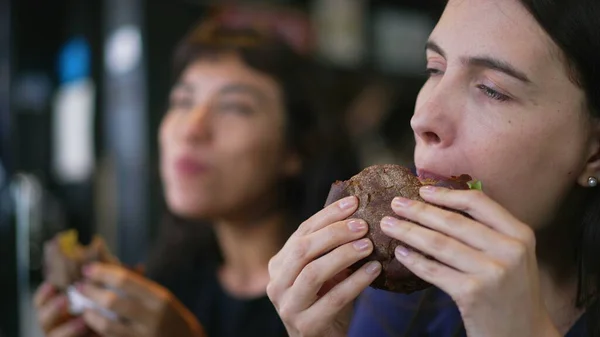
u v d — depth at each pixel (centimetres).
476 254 78
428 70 102
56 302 148
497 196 93
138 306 141
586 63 90
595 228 99
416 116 95
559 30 89
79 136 282
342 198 90
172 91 182
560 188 95
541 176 93
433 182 89
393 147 261
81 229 282
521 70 90
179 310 147
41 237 265
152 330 141
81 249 152
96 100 279
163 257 190
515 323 78
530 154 92
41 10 280
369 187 89
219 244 188
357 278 86
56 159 285
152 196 245
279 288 91
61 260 147
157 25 245
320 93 186
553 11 89
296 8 280
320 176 181
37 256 262
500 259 78
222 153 167
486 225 81
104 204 270
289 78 177
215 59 172
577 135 94
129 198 248
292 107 177
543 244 106
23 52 279
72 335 146
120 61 249
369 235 86
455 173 93
